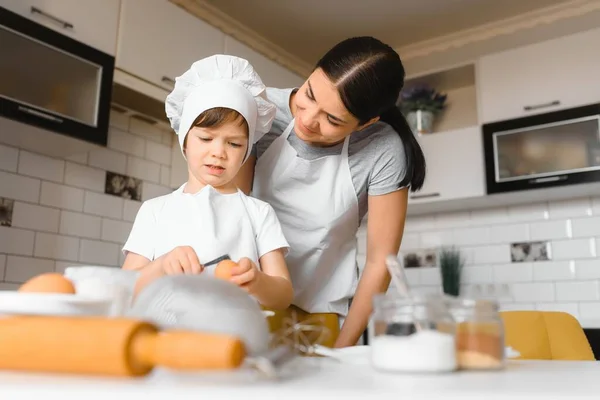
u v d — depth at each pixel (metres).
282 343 0.68
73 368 0.41
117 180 2.68
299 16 3.17
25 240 2.30
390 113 1.37
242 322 0.52
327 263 1.38
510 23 3.22
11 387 0.38
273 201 1.36
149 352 0.40
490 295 3.19
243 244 0.99
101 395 0.36
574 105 2.83
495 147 3.02
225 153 1.00
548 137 2.88
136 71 2.41
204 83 1.04
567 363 0.78
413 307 0.59
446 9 3.11
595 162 2.72
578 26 3.03
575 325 2.06
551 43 2.96
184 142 1.05
